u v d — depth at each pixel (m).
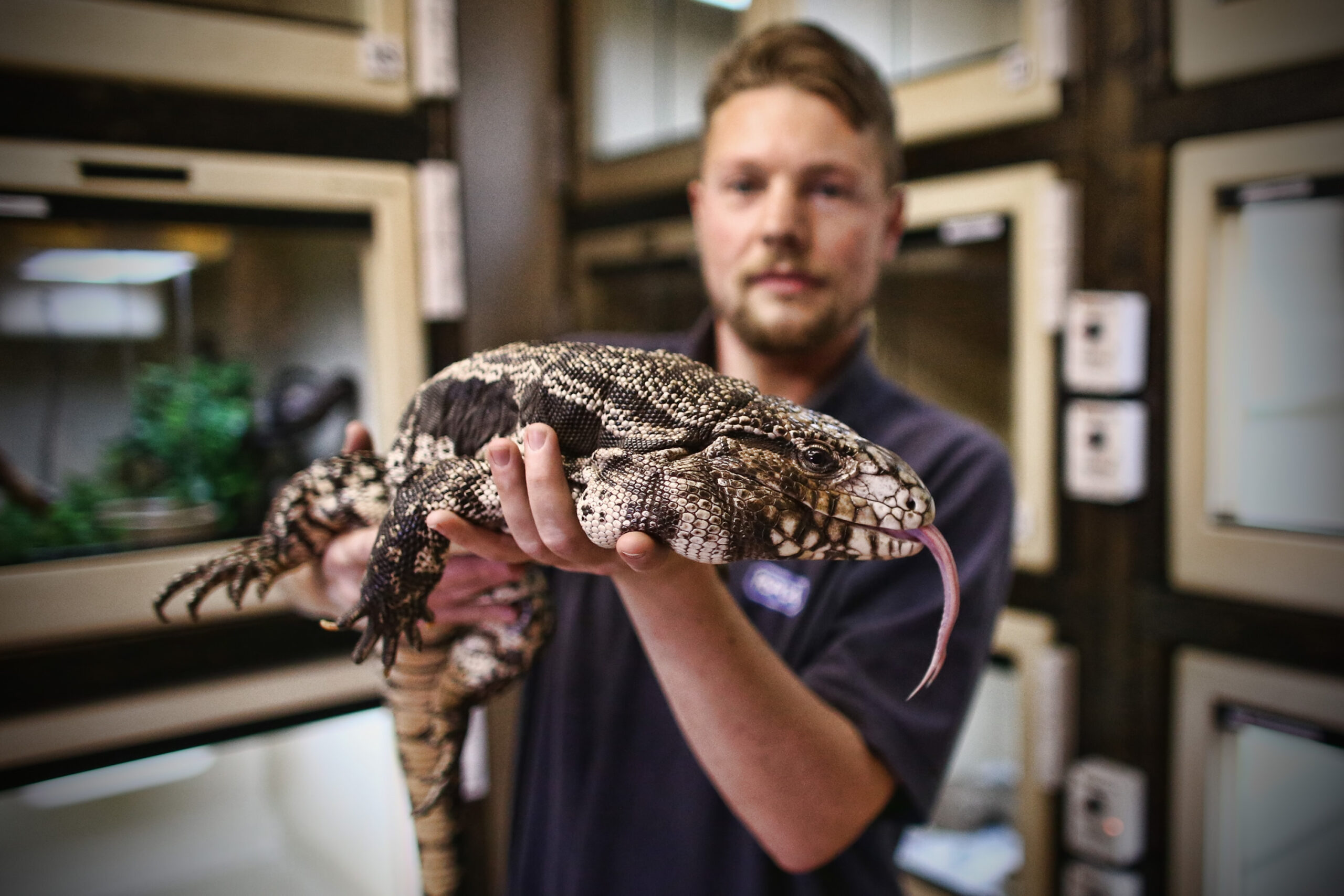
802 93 0.62
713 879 0.60
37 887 1.03
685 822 0.61
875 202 0.65
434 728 0.56
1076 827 0.95
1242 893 0.88
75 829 1.07
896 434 0.64
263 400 1.08
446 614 0.52
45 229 0.87
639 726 0.63
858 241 0.64
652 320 1.36
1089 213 0.92
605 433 0.44
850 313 0.66
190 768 1.14
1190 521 0.87
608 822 0.63
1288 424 0.81
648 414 0.43
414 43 1.03
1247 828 0.87
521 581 0.53
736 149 0.64
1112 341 0.88
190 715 0.92
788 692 0.48
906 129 1.05
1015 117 0.96
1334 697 0.77
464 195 1.24
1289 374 0.81
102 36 0.86
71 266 0.93
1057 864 0.98
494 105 1.25
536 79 1.30
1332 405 0.78
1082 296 0.90
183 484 1.02
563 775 0.65
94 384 0.99
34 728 0.85
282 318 1.08
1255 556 0.82
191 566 0.91
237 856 1.17
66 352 0.97
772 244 0.62
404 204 1.04
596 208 1.37
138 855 1.11
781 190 0.63
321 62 0.98
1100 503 0.93
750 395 0.43
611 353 0.46
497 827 1.18
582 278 1.41
